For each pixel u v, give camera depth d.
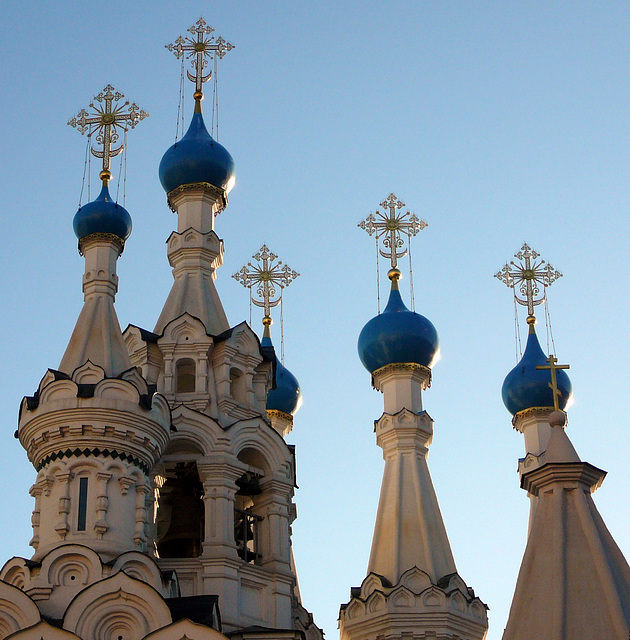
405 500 69.31
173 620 49.94
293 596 65.12
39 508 55.91
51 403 56.72
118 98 71.06
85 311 62.44
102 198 66.75
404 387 73.56
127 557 53.03
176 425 61.69
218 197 73.69
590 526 35.34
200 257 70.75
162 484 61.38
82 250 65.19
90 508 55.06
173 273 71.19
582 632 33.62
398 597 65.25
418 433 71.94
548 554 35.31
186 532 62.97
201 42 80.44
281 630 55.22
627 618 33.59
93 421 56.22
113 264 64.62
